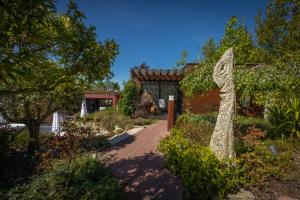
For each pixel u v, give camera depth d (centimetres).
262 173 497
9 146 571
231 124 498
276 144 720
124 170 586
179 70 1570
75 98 727
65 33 316
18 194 359
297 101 823
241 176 482
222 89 505
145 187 498
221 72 502
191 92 1026
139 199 452
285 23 1689
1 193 363
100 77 356
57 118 1033
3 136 589
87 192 366
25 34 258
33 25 231
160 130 1084
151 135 980
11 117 705
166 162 601
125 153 725
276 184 487
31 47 306
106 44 360
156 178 539
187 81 1065
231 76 499
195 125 867
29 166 475
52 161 481
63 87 398
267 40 1775
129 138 927
